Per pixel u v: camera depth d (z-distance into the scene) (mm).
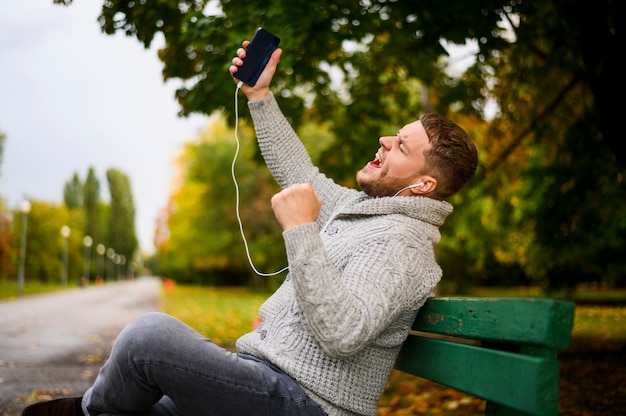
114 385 1435
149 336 1411
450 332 1450
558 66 5141
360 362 1583
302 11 4039
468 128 7816
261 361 1596
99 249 90875
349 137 6773
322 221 2205
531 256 12305
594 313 14484
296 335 1579
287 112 5480
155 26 4629
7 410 3854
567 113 6637
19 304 19188
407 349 1714
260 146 2299
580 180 7312
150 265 162250
